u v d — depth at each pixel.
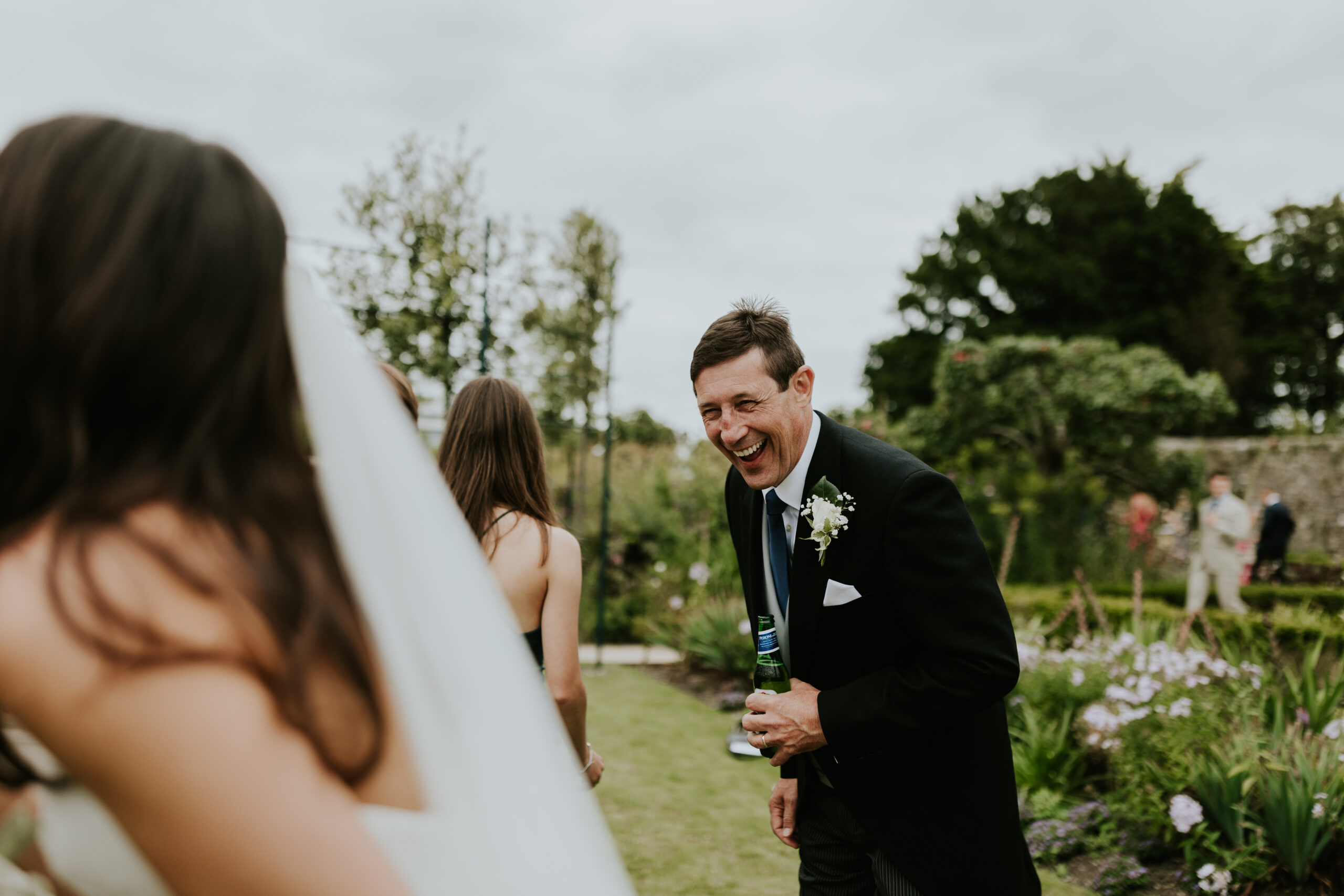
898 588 1.71
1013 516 11.03
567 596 2.00
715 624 7.02
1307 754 3.57
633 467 10.81
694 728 5.63
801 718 1.73
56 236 0.55
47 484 0.53
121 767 0.46
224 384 0.57
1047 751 4.16
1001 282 26.67
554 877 0.63
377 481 0.64
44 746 0.48
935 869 1.72
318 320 0.67
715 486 9.91
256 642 0.52
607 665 7.53
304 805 0.48
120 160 0.57
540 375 7.55
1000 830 1.74
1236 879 3.30
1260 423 29.38
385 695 0.59
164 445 0.56
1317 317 31.56
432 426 6.77
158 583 0.49
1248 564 9.20
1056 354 11.90
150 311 0.54
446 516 0.69
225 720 0.47
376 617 0.60
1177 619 6.25
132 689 0.46
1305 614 6.07
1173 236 25.25
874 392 30.03
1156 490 12.23
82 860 0.55
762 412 1.87
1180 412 11.41
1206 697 3.96
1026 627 6.42
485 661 0.65
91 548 0.49
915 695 1.65
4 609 0.47
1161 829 3.71
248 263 0.58
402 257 6.79
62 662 0.46
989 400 11.96
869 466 1.80
